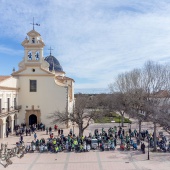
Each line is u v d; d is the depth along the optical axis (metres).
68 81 73.25
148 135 41.84
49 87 58.53
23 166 30.38
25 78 58.59
